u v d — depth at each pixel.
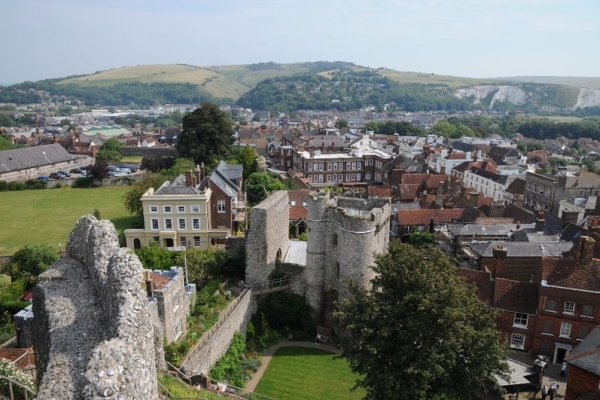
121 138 183.25
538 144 194.12
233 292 48.31
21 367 25.78
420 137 181.00
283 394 36.12
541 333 40.34
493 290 42.38
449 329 28.66
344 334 44.09
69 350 16.08
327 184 117.00
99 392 11.84
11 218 85.19
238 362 39.31
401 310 29.73
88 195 104.06
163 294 32.81
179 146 110.56
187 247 62.28
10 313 46.16
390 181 106.44
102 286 18.72
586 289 38.47
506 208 73.75
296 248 58.31
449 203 80.56
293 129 189.50
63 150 136.25
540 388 35.44
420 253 33.03
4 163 116.38
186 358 31.98
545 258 41.53
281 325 47.22
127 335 14.20
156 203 62.09
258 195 87.19
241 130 176.00
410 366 27.62
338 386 37.44
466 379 29.11
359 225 42.94
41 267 54.47
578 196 87.38
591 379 29.42
